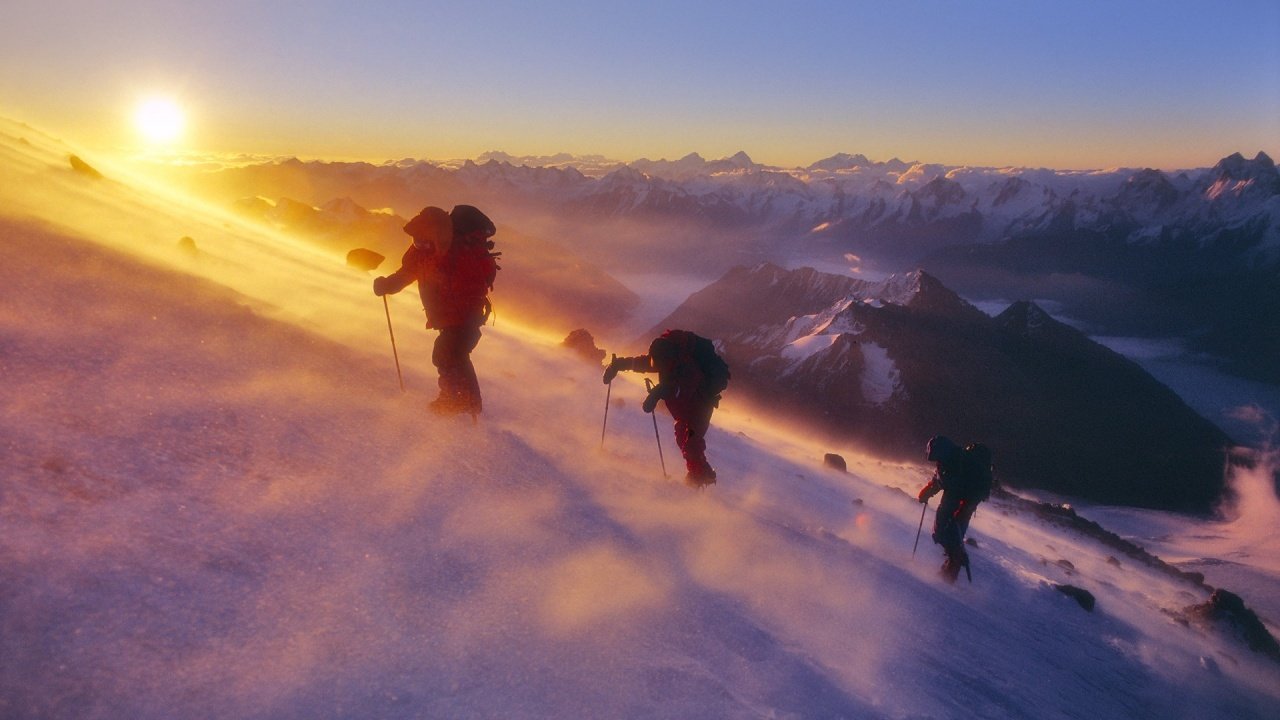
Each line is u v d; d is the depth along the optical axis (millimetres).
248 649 2488
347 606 2918
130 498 3064
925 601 6848
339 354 6773
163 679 2227
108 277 5938
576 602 3623
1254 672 11211
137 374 4359
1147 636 10492
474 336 6410
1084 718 5504
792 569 5766
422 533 3754
